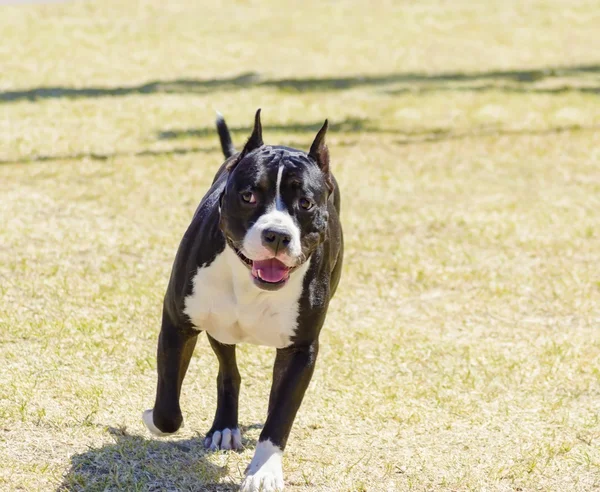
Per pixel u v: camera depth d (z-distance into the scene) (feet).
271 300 18.35
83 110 56.34
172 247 34.78
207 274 18.35
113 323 27.25
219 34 84.33
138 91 62.80
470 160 50.11
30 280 30.12
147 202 39.99
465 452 21.35
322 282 18.86
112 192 40.93
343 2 101.35
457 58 80.12
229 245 17.87
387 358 26.78
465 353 27.40
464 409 23.70
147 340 26.35
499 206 42.39
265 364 25.58
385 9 98.68
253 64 74.38
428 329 29.55
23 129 50.75
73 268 31.65
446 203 42.88
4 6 91.04
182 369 19.43
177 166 45.52
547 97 65.62
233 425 21.15
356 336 28.22
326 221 18.08
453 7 100.42
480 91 67.26
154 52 76.02
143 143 49.75
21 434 20.33
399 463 20.59
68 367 24.09
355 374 25.50
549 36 89.40
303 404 23.41
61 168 43.91
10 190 40.01
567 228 39.73
